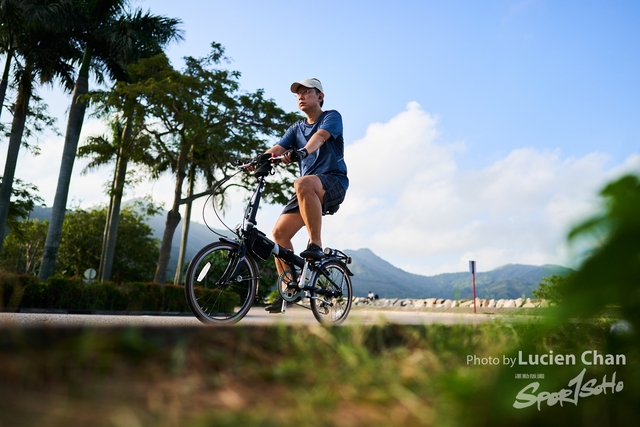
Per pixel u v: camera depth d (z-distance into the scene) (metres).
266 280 25.28
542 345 0.57
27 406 0.67
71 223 40.41
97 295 13.13
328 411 0.75
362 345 1.13
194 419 0.67
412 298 16.45
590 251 0.40
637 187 0.39
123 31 18.67
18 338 0.82
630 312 0.43
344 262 4.04
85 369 0.79
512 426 0.56
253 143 19.50
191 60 19.78
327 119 3.86
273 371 0.89
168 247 19.91
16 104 19.20
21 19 17.66
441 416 0.66
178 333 0.94
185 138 19.78
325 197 3.75
